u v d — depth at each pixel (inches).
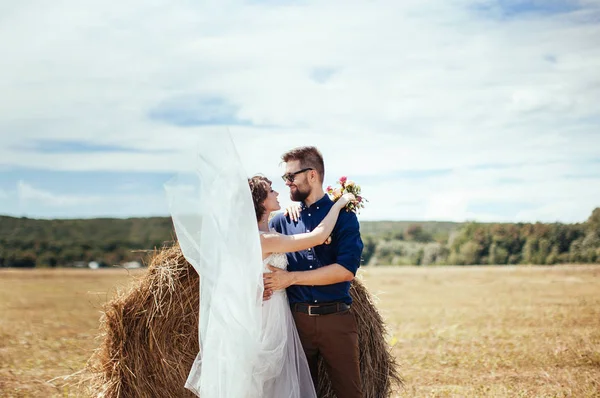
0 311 653.9
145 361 203.9
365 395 223.6
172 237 214.5
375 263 1726.1
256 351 187.8
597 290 787.4
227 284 186.5
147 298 205.3
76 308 684.1
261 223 203.9
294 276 196.4
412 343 421.7
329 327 200.4
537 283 916.6
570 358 353.4
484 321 520.1
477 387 288.8
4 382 309.0
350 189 210.4
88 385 216.1
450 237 1696.6
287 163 210.5
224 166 190.1
